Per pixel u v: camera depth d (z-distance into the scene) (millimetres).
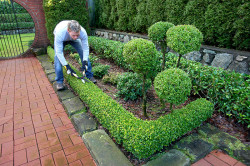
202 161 1966
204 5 3625
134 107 3049
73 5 6836
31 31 15617
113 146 2082
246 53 3068
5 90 3947
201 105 2523
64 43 3541
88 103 2818
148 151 1892
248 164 1893
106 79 3959
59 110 3115
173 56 3936
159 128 2014
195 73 3182
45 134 2473
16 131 2545
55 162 1997
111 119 2221
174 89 2010
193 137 2287
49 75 4605
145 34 5711
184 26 2467
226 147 2107
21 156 2090
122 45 4859
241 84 2594
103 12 7500
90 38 6637
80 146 2240
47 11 6500
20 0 6340
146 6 5086
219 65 3477
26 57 6996
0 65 5914
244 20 3012
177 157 1914
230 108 2623
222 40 3518
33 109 3150
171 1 4285
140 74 2422
